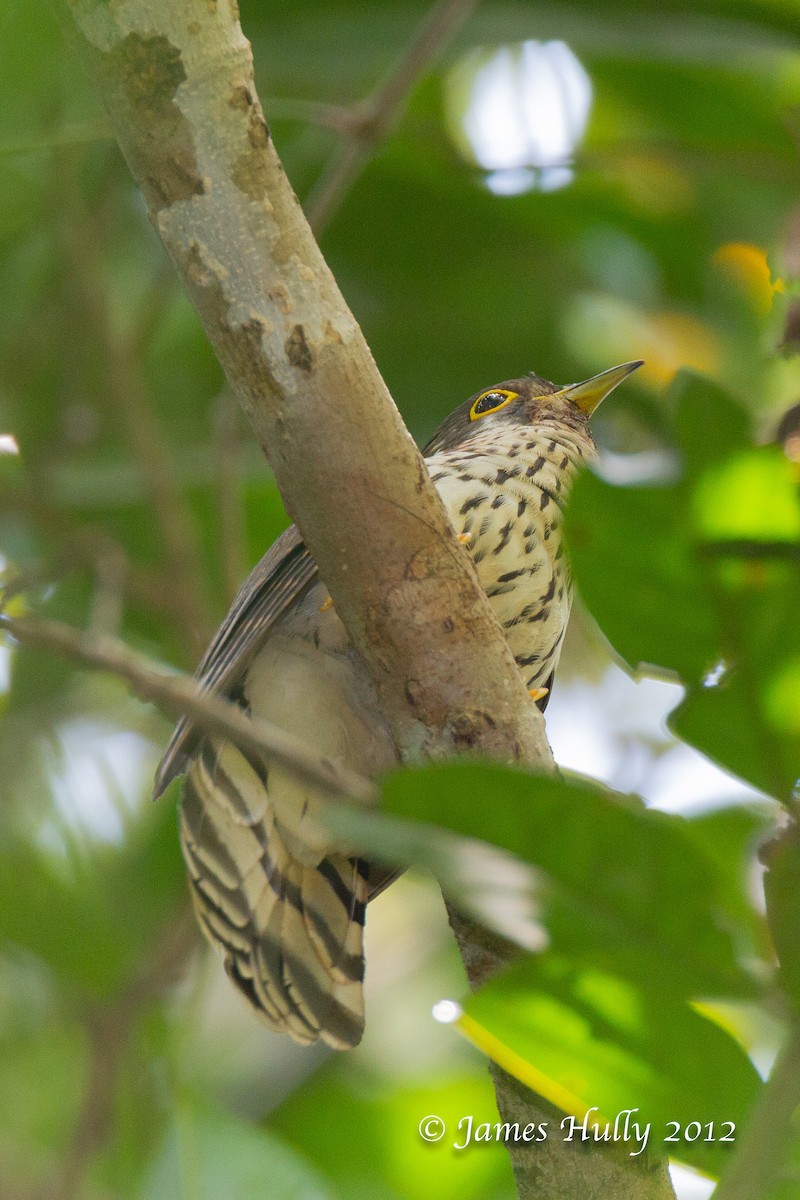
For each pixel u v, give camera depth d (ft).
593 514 17.52
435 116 37.91
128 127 16.94
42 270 35.32
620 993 15.61
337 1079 36.01
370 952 39.70
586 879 14.46
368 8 31.55
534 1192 18.24
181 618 32.73
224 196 16.99
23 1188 29.30
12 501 32.89
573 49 35.01
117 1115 26.40
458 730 17.54
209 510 37.65
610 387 33.42
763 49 31.27
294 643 25.26
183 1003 29.50
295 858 23.41
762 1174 13.17
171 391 39.96
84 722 35.68
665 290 39.99
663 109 37.91
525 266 39.32
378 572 17.46
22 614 27.50
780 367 37.99
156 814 35.27
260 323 17.08
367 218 38.47
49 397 37.14
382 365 39.47
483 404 34.01
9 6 20.81
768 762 17.52
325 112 29.48
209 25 16.80
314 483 17.29
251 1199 24.85
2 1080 32.24
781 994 14.42
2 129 22.91
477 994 15.83
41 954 30.76
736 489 17.31
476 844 14.26
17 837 31.76
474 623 17.62
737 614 17.71
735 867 18.45
